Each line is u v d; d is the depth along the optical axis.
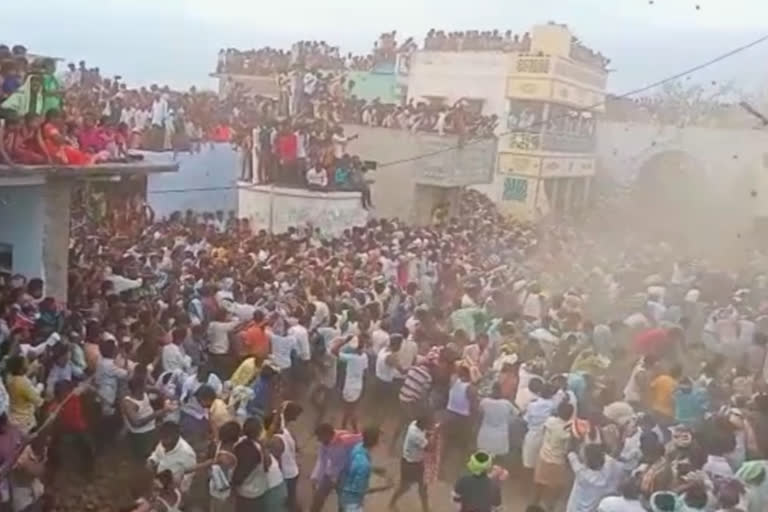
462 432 12.03
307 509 11.19
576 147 40.81
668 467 8.95
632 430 10.24
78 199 21.03
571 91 38.94
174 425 9.50
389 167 29.45
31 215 14.30
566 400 10.97
